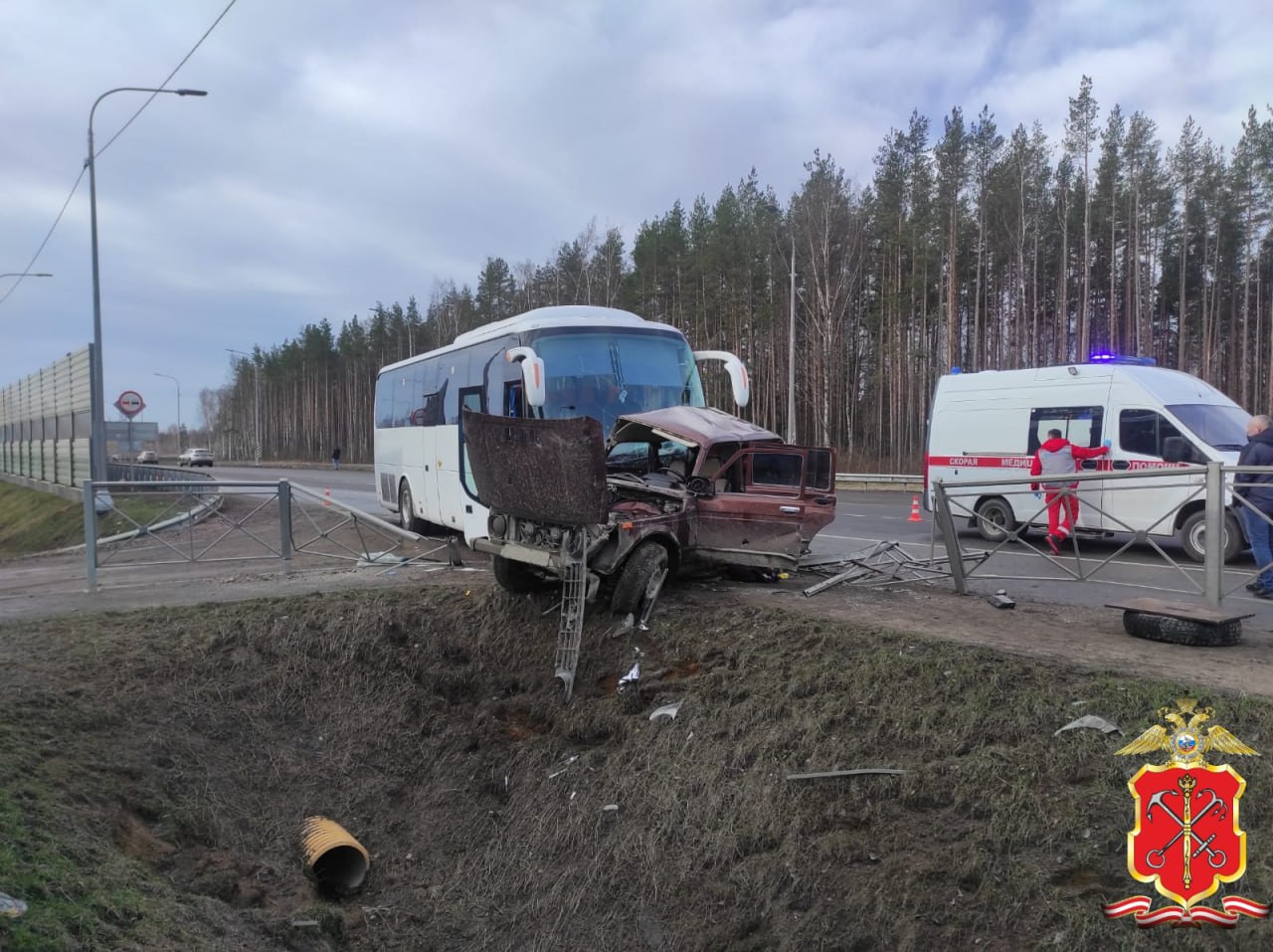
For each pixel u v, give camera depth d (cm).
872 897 396
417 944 510
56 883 379
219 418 13625
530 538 768
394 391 1733
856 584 858
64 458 3119
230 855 552
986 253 4481
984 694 488
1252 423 850
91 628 797
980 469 1370
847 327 4719
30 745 562
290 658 768
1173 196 4259
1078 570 764
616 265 5406
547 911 507
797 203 4228
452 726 714
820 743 499
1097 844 378
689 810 509
